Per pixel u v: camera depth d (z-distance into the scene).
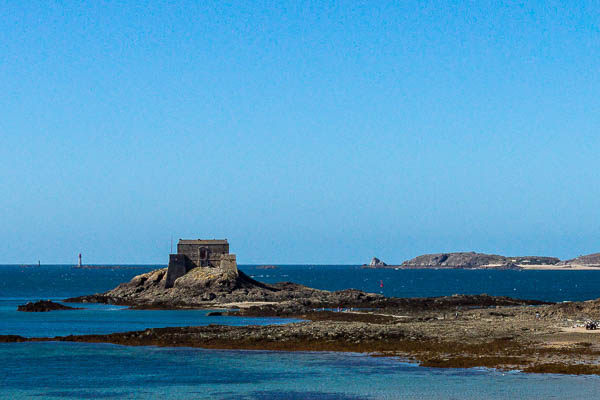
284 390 86.94
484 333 129.25
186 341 125.81
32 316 189.62
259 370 99.56
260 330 136.88
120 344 124.75
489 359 103.81
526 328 136.88
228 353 114.31
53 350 118.62
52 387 89.56
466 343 118.12
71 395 85.19
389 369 98.88
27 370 100.75
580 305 173.25
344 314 183.00
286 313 189.12
